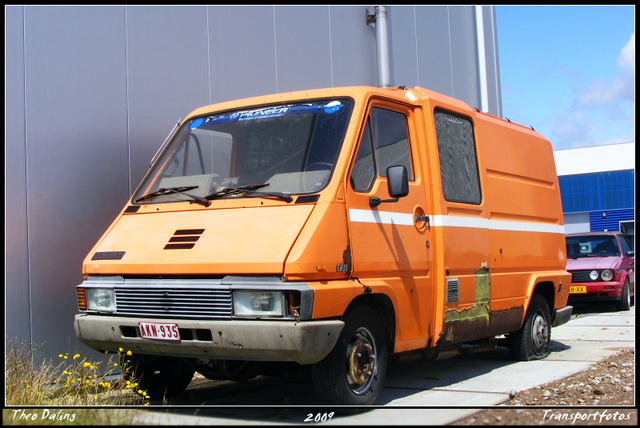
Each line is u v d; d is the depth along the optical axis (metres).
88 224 7.02
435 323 6.11
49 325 6.58
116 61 7.45
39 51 6.73
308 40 10.15
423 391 6.10
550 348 8.88
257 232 5.01
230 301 4.80
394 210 5.73
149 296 5.14
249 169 5.74
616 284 13.73
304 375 5.34
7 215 6.32
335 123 5.64
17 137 6.46
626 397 5.48
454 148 6.70
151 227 5.59
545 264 8.26
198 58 8.39
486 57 14.87
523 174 8.05
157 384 6.07
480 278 6.77
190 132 6.38
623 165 32.72
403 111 6.24
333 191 5.15
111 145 7.32
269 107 6.09
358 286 5.12
